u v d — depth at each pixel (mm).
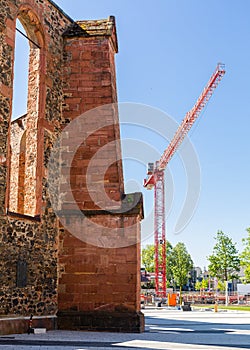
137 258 18453
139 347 12359
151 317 32125
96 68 20703
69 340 14125
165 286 82812
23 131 22641
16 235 16719
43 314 17781
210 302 73500
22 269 16844
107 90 20438
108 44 20859
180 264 92875
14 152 22750
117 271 18375
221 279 68250
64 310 18500
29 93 19422
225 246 66688
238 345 13367
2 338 14562
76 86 20625
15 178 22516
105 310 18188
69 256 18844
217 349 12234
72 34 21047
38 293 17625
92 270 18594
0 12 16984
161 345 13047
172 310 48594
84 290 18500
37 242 17828
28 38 19141
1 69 16734
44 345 12414
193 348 12359
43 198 18500
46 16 20016
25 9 18688
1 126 16406
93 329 18047
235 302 72250
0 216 15953
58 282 18750
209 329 20375
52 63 20141
